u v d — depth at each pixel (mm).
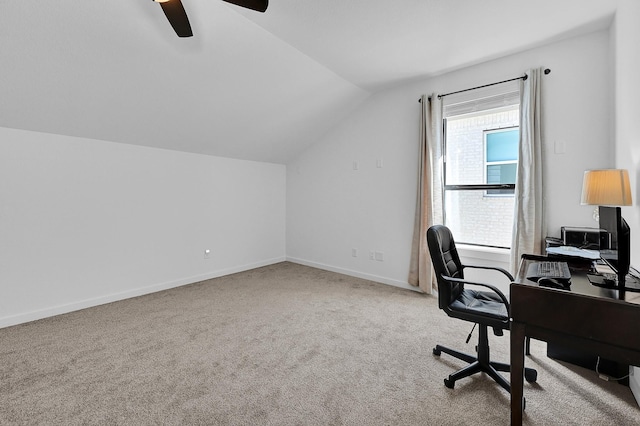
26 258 2559
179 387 1705
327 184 4355
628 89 1857
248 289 3510
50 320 2600
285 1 2025
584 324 1181
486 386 1722
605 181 1527
